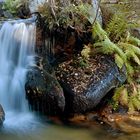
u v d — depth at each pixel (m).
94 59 3.41
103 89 3.21
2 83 3.45
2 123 2.99
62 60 3.43
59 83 3.20
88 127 3.04
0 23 3.66
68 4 3.39
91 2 3.62
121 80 3.42
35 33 3.57
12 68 3.51
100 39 3.49
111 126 3.07
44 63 3.40
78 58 3.41
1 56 3.57
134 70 3.71
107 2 4.06
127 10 3.95
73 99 3.12
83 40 3.54
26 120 3.15
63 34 3.44
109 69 3.33
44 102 3.16
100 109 3.29
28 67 3.41
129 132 2.97
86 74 3.25
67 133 2.93
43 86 3.15
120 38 3.79
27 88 3.22
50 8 3.38
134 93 3.48
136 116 3.27
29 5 4.19
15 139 2.80
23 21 3.77
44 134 2.90
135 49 3.65
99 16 3.70
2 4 4.51
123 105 3.37
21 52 3.58
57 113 3.20
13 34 3.61
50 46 3.51
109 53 3.47
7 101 3.38
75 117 3.18
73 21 3.38
